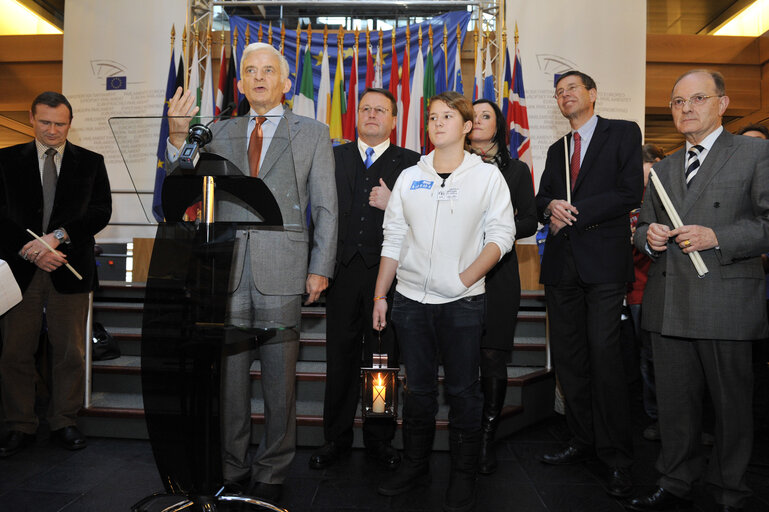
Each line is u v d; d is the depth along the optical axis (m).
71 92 5.57
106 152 5.49
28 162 2.65
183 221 1.55
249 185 1.46
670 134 8.13
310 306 4.03
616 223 2.34
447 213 1.92
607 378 2.25
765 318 1.94
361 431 2.73
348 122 5.31
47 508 2.00
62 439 2.66
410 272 1.97
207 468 1.58
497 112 2.57
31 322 2.62
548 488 2.26
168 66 5.50
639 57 5.36
